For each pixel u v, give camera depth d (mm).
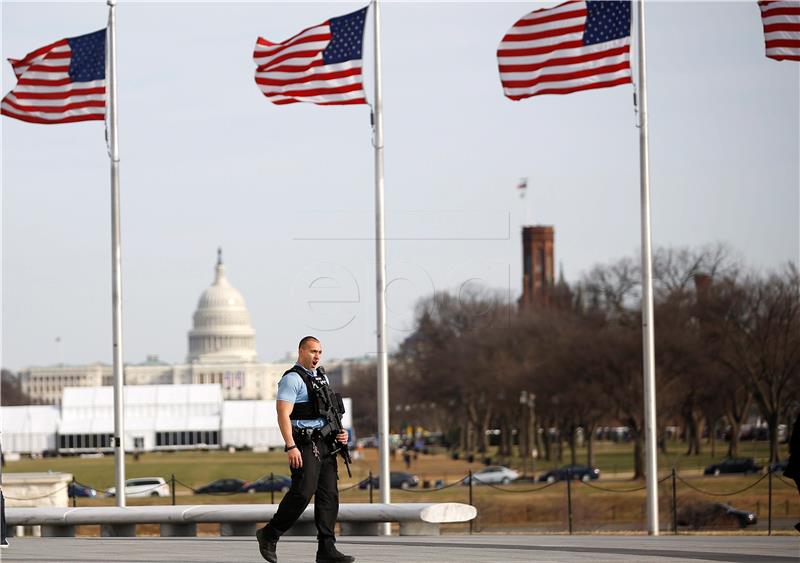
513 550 54219
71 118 95688
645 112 84688
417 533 70625
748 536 72500
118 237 94938
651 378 83812
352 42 89500
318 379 45562
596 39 85688
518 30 86750
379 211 87875
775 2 85875
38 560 51000
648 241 84250
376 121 88562
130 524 75188
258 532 45562
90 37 96188
